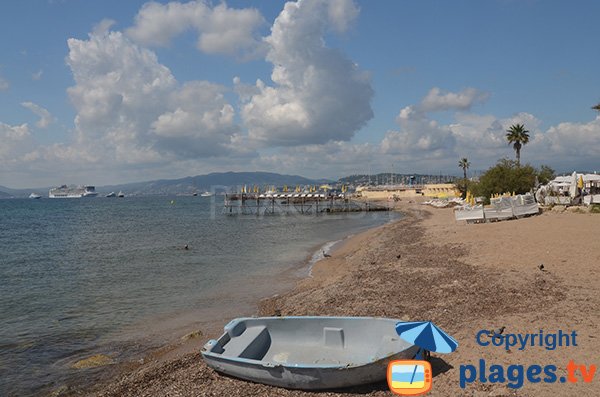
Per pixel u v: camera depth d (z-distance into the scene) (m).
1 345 12.49
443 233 30.72
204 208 127.94
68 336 13.23
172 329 13.65
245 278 21.34
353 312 12.73
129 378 9.62
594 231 22.91
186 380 8.97
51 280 22.14
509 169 53.06
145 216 87.69
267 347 10.05
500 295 12.88
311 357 9.49
